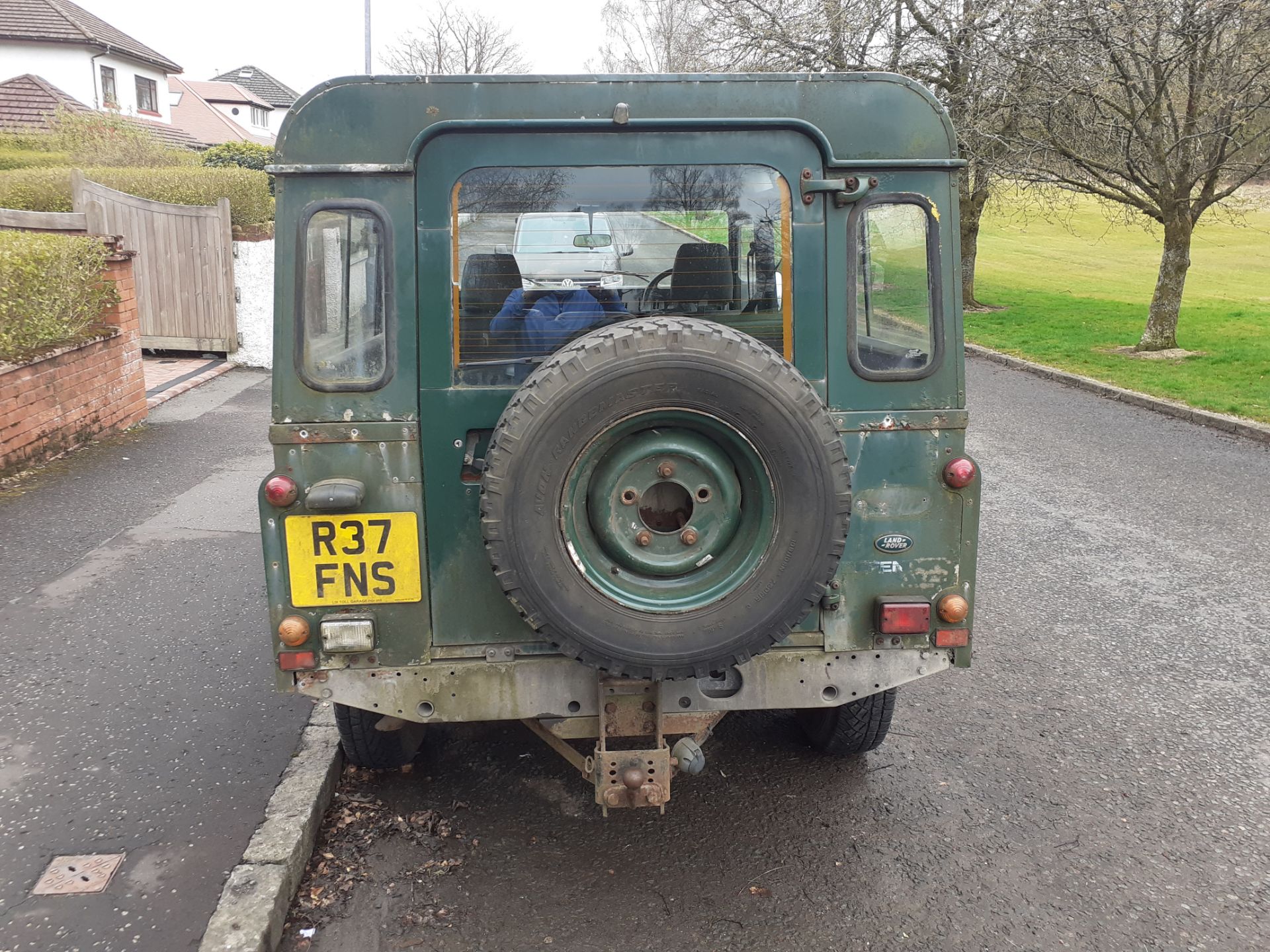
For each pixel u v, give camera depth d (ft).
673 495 10.23
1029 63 47.26
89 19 119.03
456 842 12.21
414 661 11.03
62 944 9.96
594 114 10.49
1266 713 15.83
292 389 10.53
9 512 24.20
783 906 11.05
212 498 25.73
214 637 17.63
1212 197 51.39
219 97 172.55
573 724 11.37
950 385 11.16
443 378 10.63
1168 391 42.93
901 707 15.99
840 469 9.94
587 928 10.66
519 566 9.70
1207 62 44.78
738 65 62.44
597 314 11.09
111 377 32.19
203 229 43.65
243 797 12.66
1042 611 20.06
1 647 17.12
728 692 11.28
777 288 10.98
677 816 12.80
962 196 75.20
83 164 70.38
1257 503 27.73
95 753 13.74
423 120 10.33
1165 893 11.35
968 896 11.25
